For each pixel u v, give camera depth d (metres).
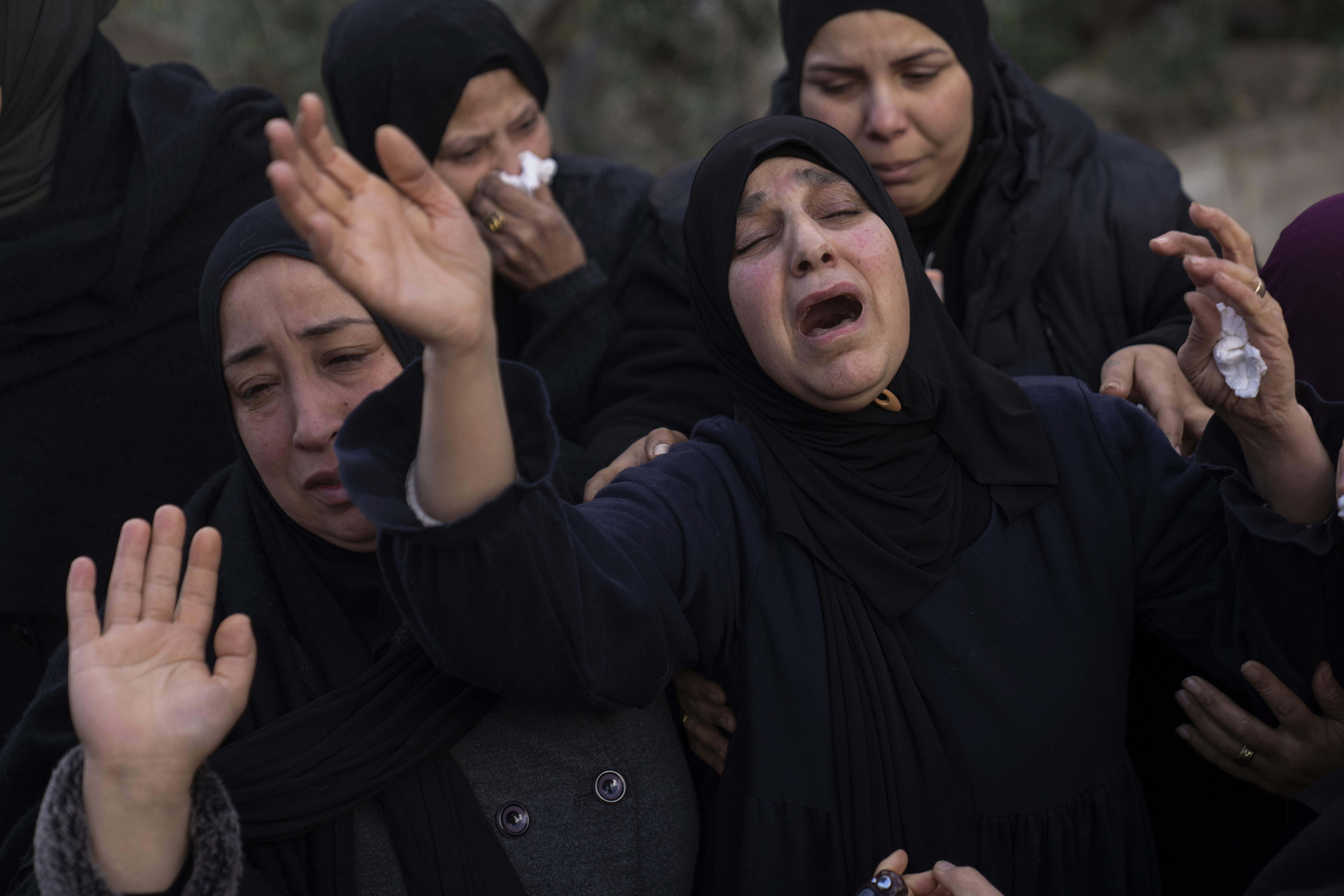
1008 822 1.64
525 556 1.34
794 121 1.76
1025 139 2.53
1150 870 1.73
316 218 1.15
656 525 1.64
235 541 1.73
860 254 1.64
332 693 1.59
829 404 1.67
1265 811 1.95
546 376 2.61
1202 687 1.78
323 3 5.21
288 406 1.62
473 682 1.47
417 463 1.34
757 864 1.63
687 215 1.82
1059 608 1.69
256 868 1.51
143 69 2.52
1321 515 1.58
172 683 1.36
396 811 1.57
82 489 2.23
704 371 2.46
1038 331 2.45
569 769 1.66
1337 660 1.64
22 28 2.17
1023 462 1.73
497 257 2.67
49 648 2.25
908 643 1.66
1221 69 6.38
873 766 1.61
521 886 1.58
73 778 1.35
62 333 2.21
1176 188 2.52
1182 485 1.71
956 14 2.39
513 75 2.72
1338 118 6.05
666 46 5.41
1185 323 2.34
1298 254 1.93
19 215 2.22
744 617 1.67
